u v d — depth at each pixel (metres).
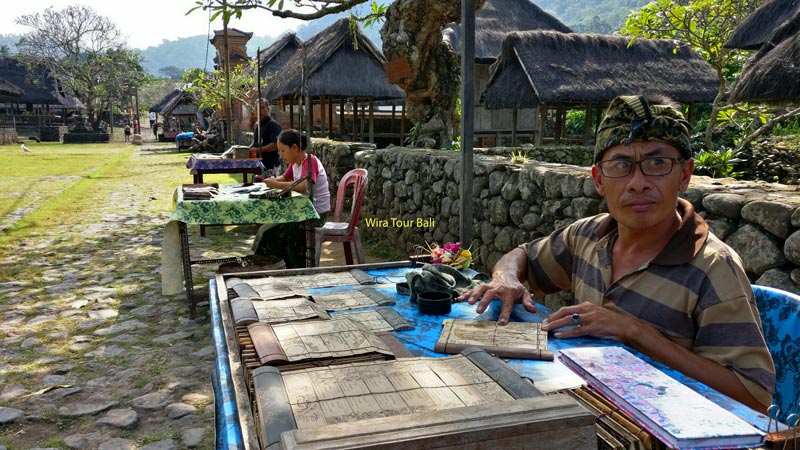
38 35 51.00
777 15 6.89
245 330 1.75
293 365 1.42
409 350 1.58
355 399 1.19
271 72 21.92
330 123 16.52
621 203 1.56
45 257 6.55
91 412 3.05
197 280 5.63
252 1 4.21
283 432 0.99
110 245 7.21
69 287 5.39
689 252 1.55
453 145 8.70
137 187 13.45
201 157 8.32
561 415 0.99
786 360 1.65
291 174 5.73
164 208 10.26
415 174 6.44
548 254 2.05
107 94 53.88
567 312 1.66
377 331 1.74
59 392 3.29
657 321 1.56
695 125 13.30
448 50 8.05
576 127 18.88
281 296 2.12
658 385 1.19
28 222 8.60
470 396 1.21
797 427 1.07
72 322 4.47
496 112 17.84
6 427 2.90
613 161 1.56
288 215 4.68
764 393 1.35
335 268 2.65
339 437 0.91
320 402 1.18
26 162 20.72
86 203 10.72
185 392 3.29
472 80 3.38
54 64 51.16
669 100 11.74
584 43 12.69
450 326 1.71
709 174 6.18
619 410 1.16
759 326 1.43
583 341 1.58
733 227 2.90
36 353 3.86
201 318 4.54
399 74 6.35
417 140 8.28
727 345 1.42
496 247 4.86
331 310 1.99
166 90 93.19
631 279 1.65
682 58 13.22
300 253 5.14
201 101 25.28
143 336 4.18
